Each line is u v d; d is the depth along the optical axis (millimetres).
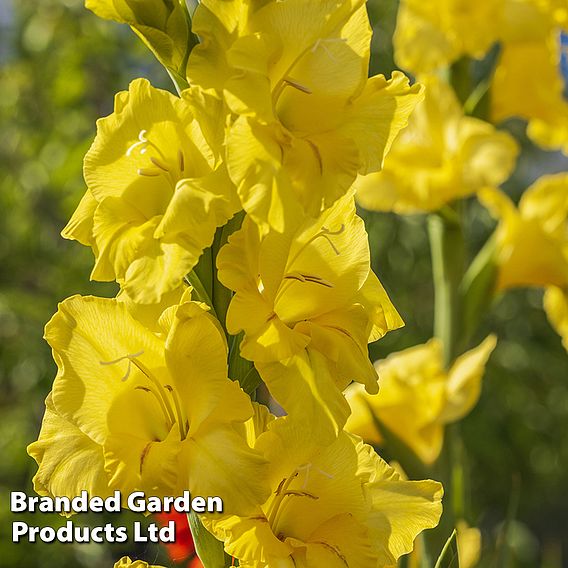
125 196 1201
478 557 1534
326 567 1201
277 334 1188
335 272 1227
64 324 1200
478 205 3279
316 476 1223
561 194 1741
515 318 3377
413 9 1712
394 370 1565
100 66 3080
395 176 1652
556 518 4430
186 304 1182
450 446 1573
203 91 1182
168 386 1208
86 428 1193
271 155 1162
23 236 2900
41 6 3080
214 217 1170
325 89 1199
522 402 3348
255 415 1222
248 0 1187
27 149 2936
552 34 1746
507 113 1805
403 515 1248
